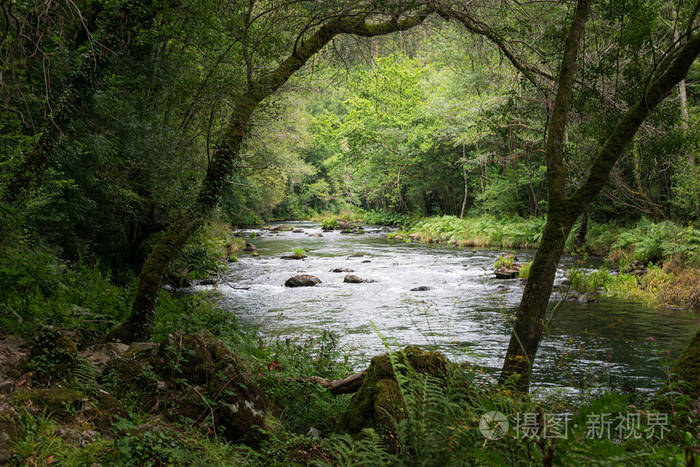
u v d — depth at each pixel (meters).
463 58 20.06
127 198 13.45
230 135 7.75
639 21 6.57
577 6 6.26
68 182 7.80
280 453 3.54
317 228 51.84
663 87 5.46
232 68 9.08
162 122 14.09
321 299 16.08
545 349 9.62
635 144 7.56
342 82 11.70
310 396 5.29
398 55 10.75
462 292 16.91
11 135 6.64
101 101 10.88
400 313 13.73
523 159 32.25
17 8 6.00
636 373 7.93
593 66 7.21
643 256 20.25
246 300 15.94
